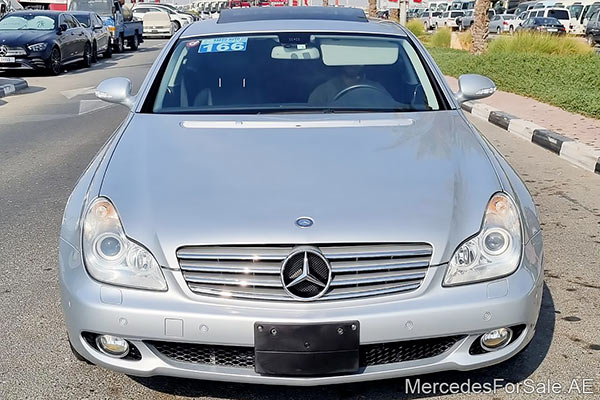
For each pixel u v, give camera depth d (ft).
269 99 13.07
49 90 48.29
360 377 8.82
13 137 30.53
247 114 12.51
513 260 9.11
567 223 17.67
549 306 12.76
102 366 9.20
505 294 8.89
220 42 14.53
